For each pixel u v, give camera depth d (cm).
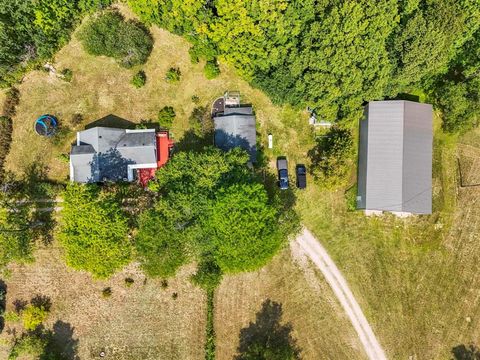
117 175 4528
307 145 4834
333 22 3828
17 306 4625
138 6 4288
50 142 4684
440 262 4834
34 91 4703
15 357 4578
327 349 4747
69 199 4159
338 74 4084
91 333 4666
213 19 4034
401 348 4766
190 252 4322
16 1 4188
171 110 4725
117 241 4153
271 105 4819
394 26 4078
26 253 4431
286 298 4762
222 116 4612
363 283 4803
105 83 4747
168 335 4706
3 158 4644
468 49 4406
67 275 4672
